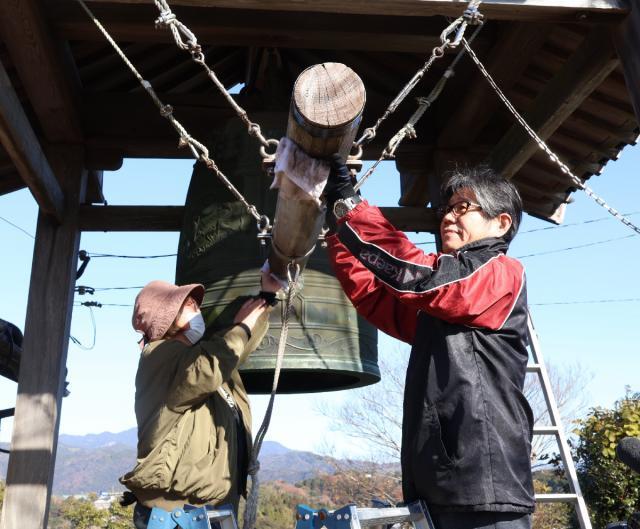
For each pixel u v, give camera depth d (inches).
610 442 366.9
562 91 196.5
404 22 211.8
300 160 91.3
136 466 110.0
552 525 652.7
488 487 78.1
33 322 220.1
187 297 120.3
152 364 117.1
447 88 251.4
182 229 204.2
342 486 921.5
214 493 110.8
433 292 82.4
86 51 246.5
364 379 185.8
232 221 190.1
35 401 212.1
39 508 202.7
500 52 215.6
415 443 82.7
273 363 170.6
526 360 87.3
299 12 208.5
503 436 80.4
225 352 113.0
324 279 180.7
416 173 259.0
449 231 94.7
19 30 195.8
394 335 104.5
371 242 85.8
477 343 83.7
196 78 281.0
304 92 87.3
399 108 253.1
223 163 198.7
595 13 170.2
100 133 244.5
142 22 204.5
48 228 229.8
